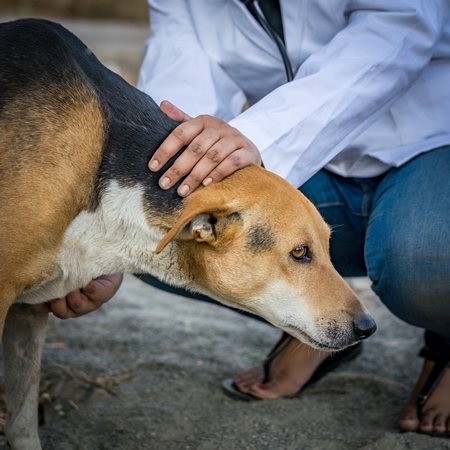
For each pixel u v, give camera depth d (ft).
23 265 9.26
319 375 13.37
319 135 10.72
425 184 11.19
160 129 10.25
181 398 13.05
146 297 18.19
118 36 51.29
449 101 11.82
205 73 12.57
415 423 11.76
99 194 9.78
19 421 10.59
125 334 15.60
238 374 13.79
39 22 10.17
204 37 12.86
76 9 61.11
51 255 9.48
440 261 10.69
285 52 12.23
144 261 10.22
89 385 13.12
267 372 13.28
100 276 11.23
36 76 9.55
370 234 11.68
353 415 12.63
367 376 13.98
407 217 11.05
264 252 9.80
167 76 12.53
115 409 12.48
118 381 13.44
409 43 10.93
